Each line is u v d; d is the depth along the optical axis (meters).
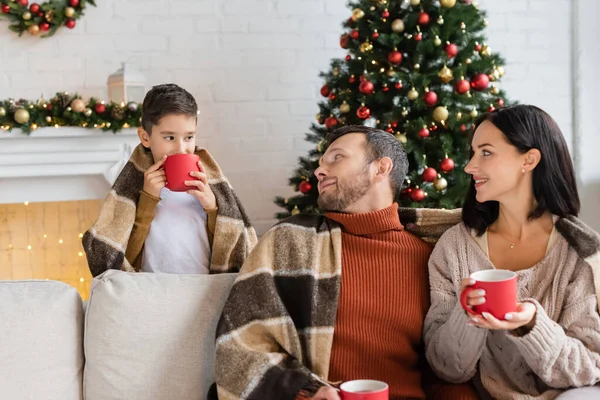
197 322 1.71
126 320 1.69
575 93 4.10
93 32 3.66
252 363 1.60
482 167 1.73
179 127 1.93
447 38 3.12
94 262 1.89
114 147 3.41
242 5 3.80
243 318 1.67
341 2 3.91
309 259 1.75
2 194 3.41
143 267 1.97
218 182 2.06
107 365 1.67
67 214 3.69
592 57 4.07
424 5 3.16
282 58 3.86
